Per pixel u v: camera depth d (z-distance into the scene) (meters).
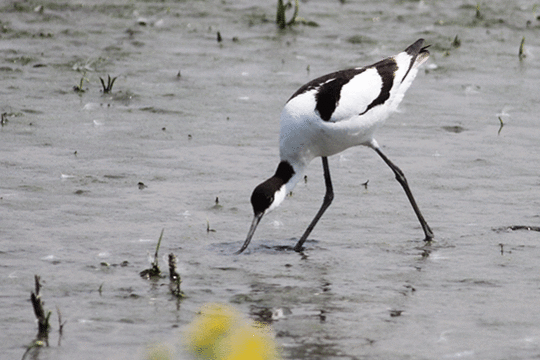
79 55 19.03
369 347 7.35
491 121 15.45
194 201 11.36
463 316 8.04
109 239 9.92
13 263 9.09
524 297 8.51
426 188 12.11
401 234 10.45
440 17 24.02
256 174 12.50
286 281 8.91
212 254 9.67
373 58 19.42
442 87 17.70
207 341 7.32
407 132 14.79
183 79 17.56
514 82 18.11
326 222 10.87
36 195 11.28
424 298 8.48
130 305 8.16
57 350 7.17
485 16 24.23
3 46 19.38
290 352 7.23
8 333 7.48
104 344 7.29
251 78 17.78
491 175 12.66
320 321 7.88
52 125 14.39
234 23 22.92
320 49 20.34
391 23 23.22
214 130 14.52
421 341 7.48
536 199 11.62
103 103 15.81
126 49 19.80
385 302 8.37
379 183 12.36
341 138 10.18
